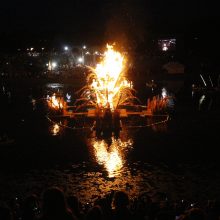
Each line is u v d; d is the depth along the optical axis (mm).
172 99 46219
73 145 25016
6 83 70875
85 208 9875
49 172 19438
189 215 6637
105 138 26781
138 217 7863
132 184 17531
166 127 29906
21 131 29344
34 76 79375
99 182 17891
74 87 62500
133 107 40250
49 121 33062
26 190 16953
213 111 36938
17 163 21094
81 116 34875
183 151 23000
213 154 22219
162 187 17016
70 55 104562
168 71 80812
